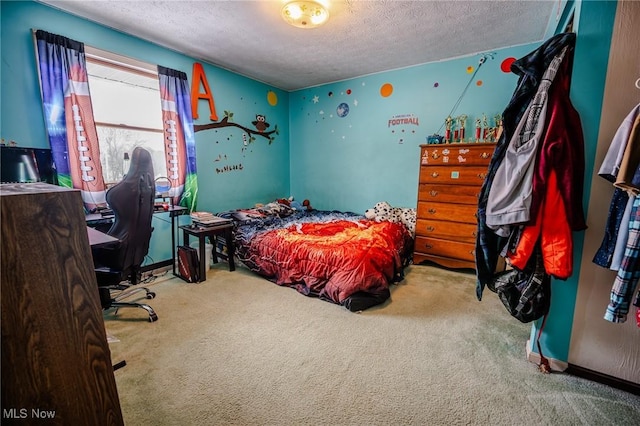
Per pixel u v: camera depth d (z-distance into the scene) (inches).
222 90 140.1
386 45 113.6
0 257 25.4
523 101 56.7
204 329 76.2
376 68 141.1
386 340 71.5
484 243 61.9
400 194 149.3
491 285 64.2
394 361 63.7
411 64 135.5
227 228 115.9
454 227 117.0
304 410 50.8
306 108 175.9
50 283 28.7
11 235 25.9
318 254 95.8
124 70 104.0
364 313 84.7
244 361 63.6
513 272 60.5
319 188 177.9
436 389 55.7
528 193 52.7
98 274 71.7
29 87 83.6
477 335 73.7
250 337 72.7
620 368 55.8
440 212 119.4
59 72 86.7
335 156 168.2
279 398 53.4
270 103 168.9
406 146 144.0
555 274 51.7
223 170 144.2
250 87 155.1
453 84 128.7
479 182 110.0
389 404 52.1
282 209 155.1
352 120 159.0
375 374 59.7
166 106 114.0
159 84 113.7
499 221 55.4
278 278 106.0
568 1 69.0
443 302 91.7
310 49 117.3
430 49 117.6
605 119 51.8
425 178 121.4
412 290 100.9
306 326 77.7
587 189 54.2
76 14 90.7
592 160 53.3
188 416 49.3
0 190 29.0
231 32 102.3
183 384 56.6
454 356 65.4
